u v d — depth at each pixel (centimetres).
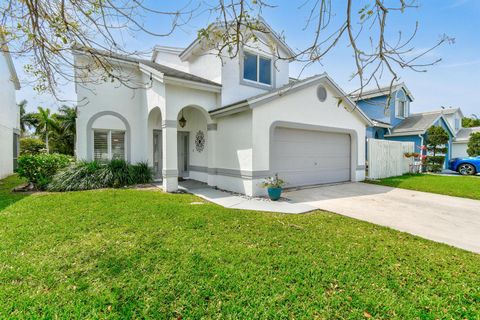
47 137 2475
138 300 282
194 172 1252
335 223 572
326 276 335
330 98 1104
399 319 261
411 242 465
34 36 348
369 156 1301
